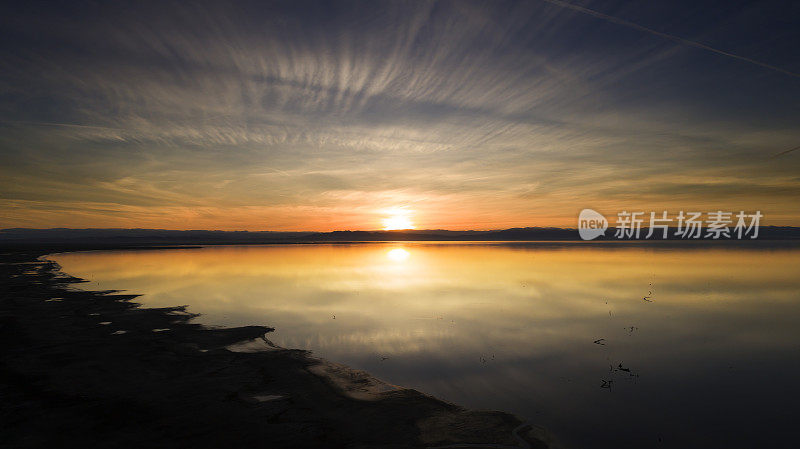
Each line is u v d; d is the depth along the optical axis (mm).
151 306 22656
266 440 7824
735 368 13125
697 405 10289
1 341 14883
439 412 9328
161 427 8328
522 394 10852
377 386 10906
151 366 12227
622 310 22812
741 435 8695
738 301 25797
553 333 17594
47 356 13086
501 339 16562
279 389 10523
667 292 29422
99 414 8906
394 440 7910
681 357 14320
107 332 16375
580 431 8742
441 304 24438
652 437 8594
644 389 11352
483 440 7988
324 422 8656
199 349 14180
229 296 26938
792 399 10719
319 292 29312
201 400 9742
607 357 14281
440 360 13742
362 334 17109
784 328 18656
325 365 12602
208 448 7500
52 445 7551
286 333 17000
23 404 9414
